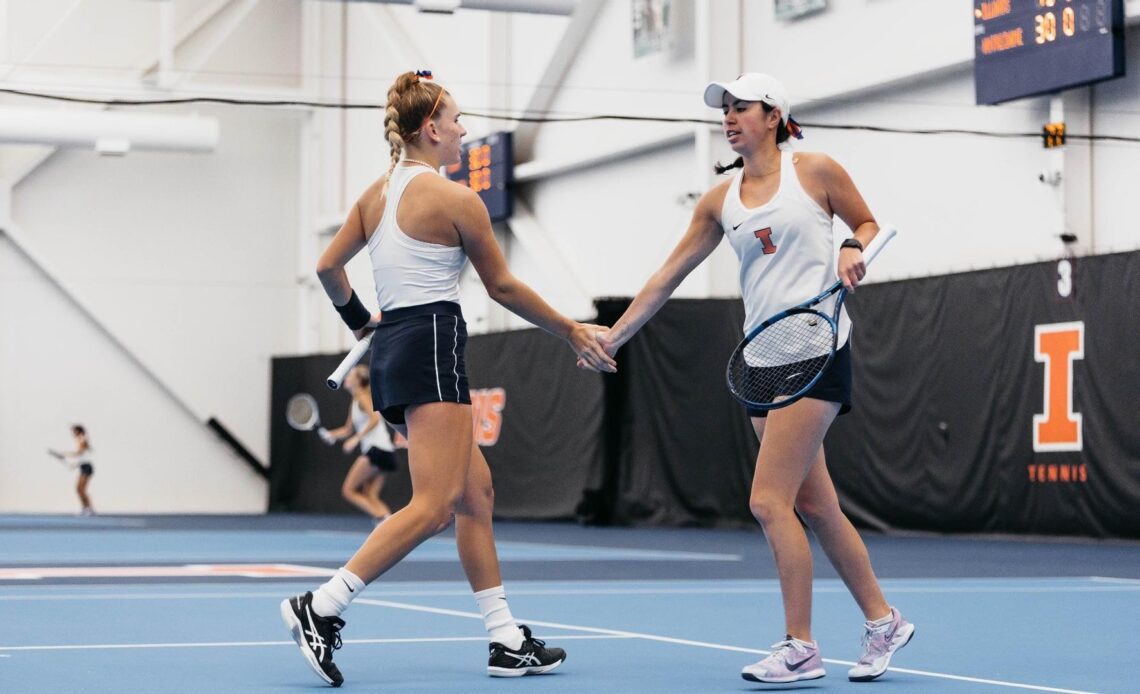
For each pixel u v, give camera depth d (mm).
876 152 17609
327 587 4566
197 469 28656
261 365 29109
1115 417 13977
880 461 16641
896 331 16453
